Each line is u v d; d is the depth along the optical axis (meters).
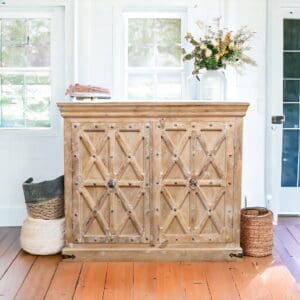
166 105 3.22
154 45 4.16
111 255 3.34
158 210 3.32
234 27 4.09
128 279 3.00
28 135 4.20
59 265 3.26
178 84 4.19
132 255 3.34
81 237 3.34
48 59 4.19
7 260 3.36
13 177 4.23
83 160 3.30
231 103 3.22
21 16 4.13
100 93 3.56
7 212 4.25
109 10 4.09
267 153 4.21
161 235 3.33
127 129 3.27
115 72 4.14
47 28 4.17
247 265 3.27
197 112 3.24
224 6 4.07
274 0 4.11
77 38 4.09
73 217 3.34
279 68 4.32
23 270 3.16
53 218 3.51
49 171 4.24
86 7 4.07
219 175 3.30
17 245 3.71
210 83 3.56
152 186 3.30
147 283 2.94
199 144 3.28
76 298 2.71
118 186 3.31
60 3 4.06
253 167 4.21
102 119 3.27
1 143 4.20
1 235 3.97
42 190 3.46
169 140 3.28
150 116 3.26
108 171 3.30
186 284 2.92
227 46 3.54
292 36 4.40
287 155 4.52
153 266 3.24
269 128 4.18
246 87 4.16
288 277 3.04
